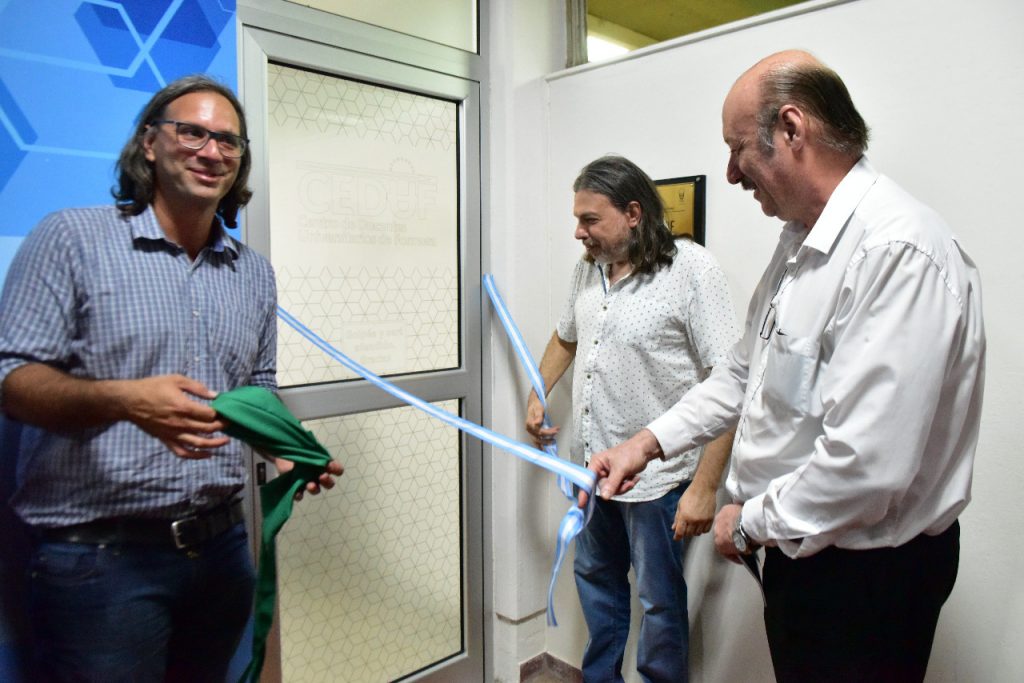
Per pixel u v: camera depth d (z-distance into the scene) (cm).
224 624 149
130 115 158
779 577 133
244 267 152
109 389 115
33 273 122
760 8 290
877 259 115
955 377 121
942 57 160
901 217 117
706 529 183
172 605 138
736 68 193
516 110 236
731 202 198
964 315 119
